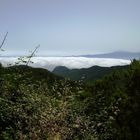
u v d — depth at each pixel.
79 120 11.73
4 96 11.08
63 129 11.29
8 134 9.96
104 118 12.15
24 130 10.69
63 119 11.68
